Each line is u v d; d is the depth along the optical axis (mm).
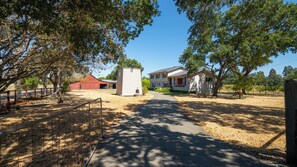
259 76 48031
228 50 22578
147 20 7023
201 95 29344
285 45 21219
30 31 6824
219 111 12656
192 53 28453
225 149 5027
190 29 12359
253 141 5914
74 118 9266
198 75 36312
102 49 8102
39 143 5414
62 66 12492
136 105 14992
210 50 25453
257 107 15414
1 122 8516
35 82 30469
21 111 11875
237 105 16719
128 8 6574
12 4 4016
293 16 21000
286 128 4160
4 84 9648
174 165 3979
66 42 8352
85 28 6516
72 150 4805
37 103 16812
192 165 3994
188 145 5297
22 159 4258
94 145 5199
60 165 3922
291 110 4074
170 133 6543
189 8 10734
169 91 40375
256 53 22672
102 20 6379
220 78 28547
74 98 22141
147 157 4375
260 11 19672
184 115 10562
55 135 6227
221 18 23375
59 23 5184
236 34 22641
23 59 9008
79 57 10562
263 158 4426
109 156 4398
